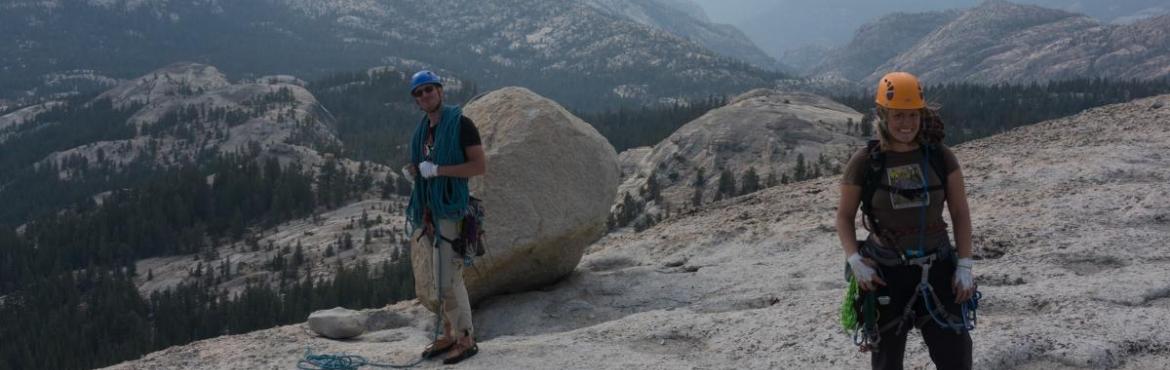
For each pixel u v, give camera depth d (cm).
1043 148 1366
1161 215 901
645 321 770
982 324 646
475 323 952
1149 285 692
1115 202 968
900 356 457
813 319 695
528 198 934
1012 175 1218
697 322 742
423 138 680
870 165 448
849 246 450
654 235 1398
